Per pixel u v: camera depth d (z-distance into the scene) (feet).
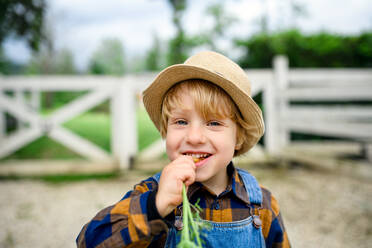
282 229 3.92
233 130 3.62
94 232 2.89
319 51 21.90
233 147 3.63
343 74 15.40
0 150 14.49
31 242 7.68
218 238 3.43
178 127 3.49
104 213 3.00
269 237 3.79
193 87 3.45
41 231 8.29
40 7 20.27
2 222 8.80
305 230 8.19
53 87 14.48
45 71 81.46
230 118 3.56
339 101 19.53
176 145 3.44
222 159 3.45
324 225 8.48
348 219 8.82
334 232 8.06
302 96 14.39
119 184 12.48
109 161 14.32
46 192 11.51
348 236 7.82
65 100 91.45
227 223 3.49
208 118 3.43
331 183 12.17
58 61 87.40
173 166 3.00
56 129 14.61
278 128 15.06
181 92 3.49
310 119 14.23
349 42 21.47
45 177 13.66
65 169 14.16
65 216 9.28
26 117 14.58
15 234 8.09
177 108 3.46
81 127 27.91
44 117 14.53
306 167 14.66
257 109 3.52
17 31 19.90
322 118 14.08
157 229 2.77
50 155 17.25
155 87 3.75
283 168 14.53
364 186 11.68
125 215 2.87
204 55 3.86
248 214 3.63
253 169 14.39
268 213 3.82
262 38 23.38
